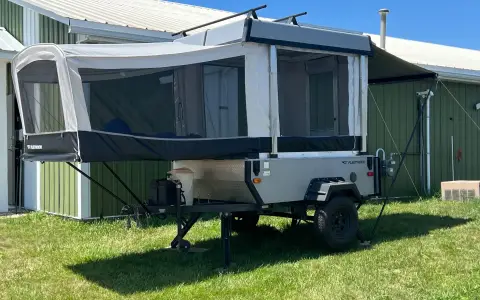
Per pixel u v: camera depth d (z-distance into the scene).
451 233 7.23
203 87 5.77
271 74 6.13
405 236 7.16
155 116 5.39
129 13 10.28
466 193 10.62
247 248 6.68
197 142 5.61
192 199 5.95
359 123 6.98
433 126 12.27
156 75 5.40
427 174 12.09
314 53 6.65
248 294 4.82
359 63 6.98
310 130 7.27
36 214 8.59
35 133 5.55
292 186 6.24
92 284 5.21
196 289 4.99
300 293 4.82
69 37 8.61
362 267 5.63
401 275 5.33
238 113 6.00
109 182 8.41
